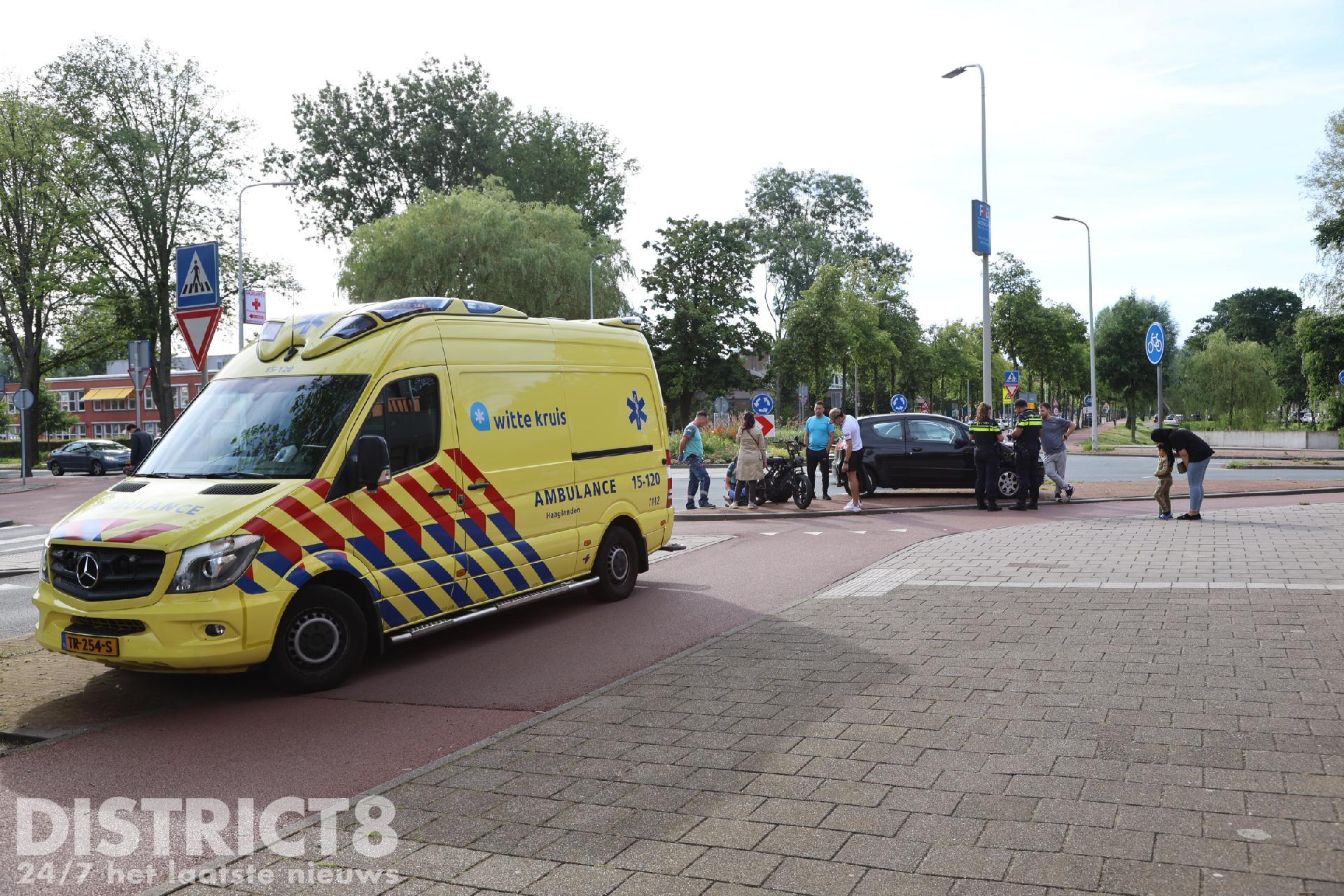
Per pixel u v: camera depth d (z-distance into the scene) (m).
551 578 8.49
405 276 43.22
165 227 43.16
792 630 7.60
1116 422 120.81
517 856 3.83
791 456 18.84
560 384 8.77
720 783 4.48
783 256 73.56
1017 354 58.53
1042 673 6.05
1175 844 3.65
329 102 57.28
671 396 56.22
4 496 28.66
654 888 3.51
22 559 14.34
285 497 6.42
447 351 7.68
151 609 5.97
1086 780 4.30
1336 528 12.94
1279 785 4.17
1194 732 4.86
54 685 6.82
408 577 7.12
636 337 9.98
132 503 6.48
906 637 7.19
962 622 7.64
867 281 59.69
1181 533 12.76
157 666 5.99
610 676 6.68
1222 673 5.91
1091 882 3.39
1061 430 18.36
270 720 5.91
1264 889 3.30
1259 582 8.80
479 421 7.84
